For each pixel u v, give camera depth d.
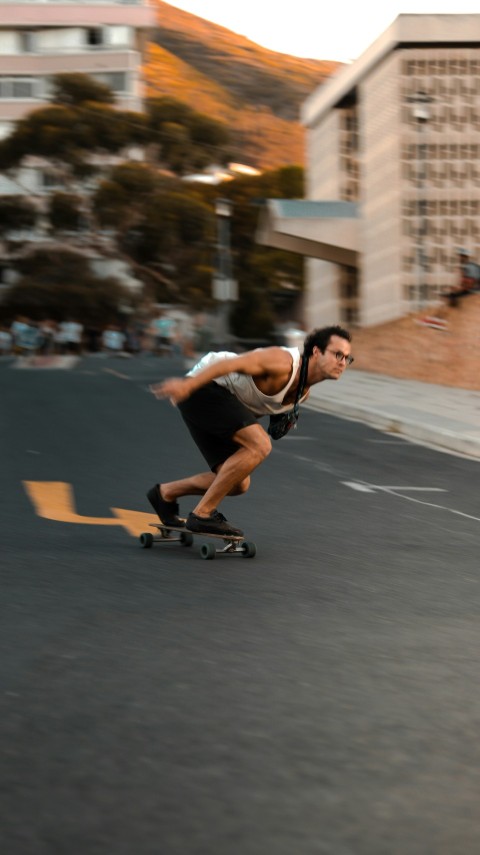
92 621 5.79
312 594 6.67
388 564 7.83
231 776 3.71
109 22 77.00
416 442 16.84
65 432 16.59
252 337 69.19
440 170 34.53
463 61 34.09
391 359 29.53
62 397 22.89
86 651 5.20
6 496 10.61
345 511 10.46
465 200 34.62
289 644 5.45
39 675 4.80
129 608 6.11
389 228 35.50
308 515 10.13
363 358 30.91
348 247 39.34
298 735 4.13
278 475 12.85
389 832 3.30
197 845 3.17
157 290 67.88
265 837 3.24
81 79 67.94
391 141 34.91
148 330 57.78
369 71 37.56
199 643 5.41
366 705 4.52
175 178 69.00
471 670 5.09
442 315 30.59
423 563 7.92
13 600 6.23
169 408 20.81
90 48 77.88
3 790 3.54
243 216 72.00
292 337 35.28
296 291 71.62
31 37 78.31
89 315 65.00
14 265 67.69
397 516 10.27
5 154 67.44
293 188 72.88
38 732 4.09
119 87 76.88
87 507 10.11
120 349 54.22
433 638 5.68
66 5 77.00
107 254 67.94
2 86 78.50
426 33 33.72
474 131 34.34
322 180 48.16
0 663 4.96
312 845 3.20
